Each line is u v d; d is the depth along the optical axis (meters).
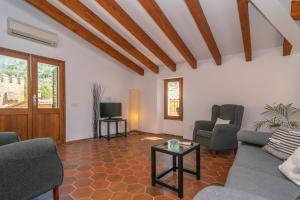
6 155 1.37
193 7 2.87
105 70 5.41
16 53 3.65
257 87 3.96
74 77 4.67
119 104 5.55
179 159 2.08
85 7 3.55
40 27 3.97
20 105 3.74
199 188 2.24
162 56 4.73
